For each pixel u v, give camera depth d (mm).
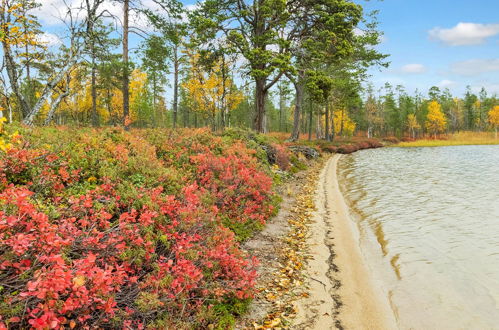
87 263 3498
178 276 4438
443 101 111250
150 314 4254
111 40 17344
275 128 89062
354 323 5211
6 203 3889
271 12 24078
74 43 12570
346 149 44781
